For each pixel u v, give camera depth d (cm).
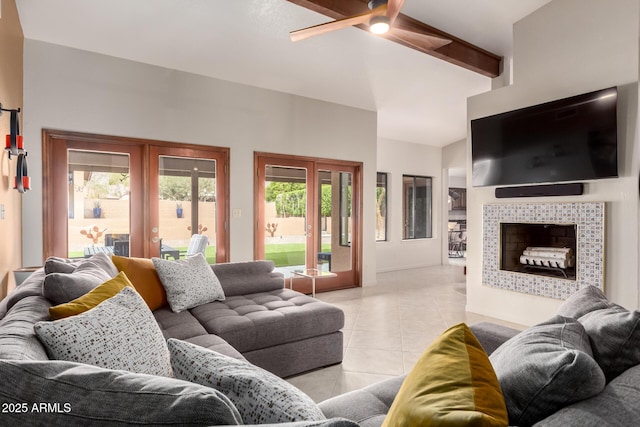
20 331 124
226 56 398
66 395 68
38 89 339
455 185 1108
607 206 318
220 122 439
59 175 356
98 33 341
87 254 372
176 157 415
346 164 554
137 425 62
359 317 407
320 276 421
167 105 404
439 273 701
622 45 308
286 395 88
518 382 91
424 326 375
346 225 564
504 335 181
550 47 358
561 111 338
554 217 350
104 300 164
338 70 450
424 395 79
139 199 396
